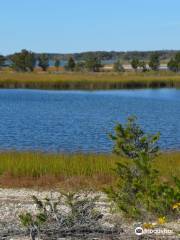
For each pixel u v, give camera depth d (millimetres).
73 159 24281
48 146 39281
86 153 29656
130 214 14734
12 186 20422
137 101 88062
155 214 14570
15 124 54406
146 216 14656
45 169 22562
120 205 14797
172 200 14312
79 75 140375
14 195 18797
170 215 14438
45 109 72875
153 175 14844
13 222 14797
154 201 14406
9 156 25281
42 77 129375
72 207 13766
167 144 40312
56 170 22422
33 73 154750
